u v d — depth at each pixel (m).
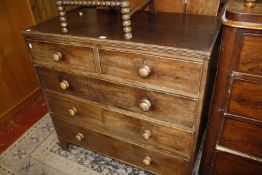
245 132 0.93
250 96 0.84
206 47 0.77
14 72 1.91
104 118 1.17
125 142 1.19
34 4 2.02
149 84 0.90
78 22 1.12
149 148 1.12
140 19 1.10
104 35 0.93
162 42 0.82
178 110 0.91
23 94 2.03
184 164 1.08
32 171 1.44
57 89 1.23
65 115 1.33
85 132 1.33
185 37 0.86
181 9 1.18
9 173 1.44
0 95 1.83
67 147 1.55
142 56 0.85
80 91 1.14
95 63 0.98
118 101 1.05
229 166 1.07
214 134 1.01
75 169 1.42
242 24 0.70
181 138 0.99
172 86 0.86
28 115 1.94
